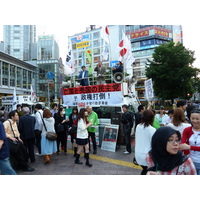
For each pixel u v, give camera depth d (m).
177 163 1.93
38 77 43.97
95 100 8.00
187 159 2.01
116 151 6.65
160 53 27.73
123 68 8.73
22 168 4.83
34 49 51.62
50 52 49.16
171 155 1.96
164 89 27.77
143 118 3.10
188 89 26.81
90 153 6.46
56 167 5.06
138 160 3.09
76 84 10.02
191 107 3.61
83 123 5.16
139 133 3.13
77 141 5.17
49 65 44.16
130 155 6.10
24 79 39.12
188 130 2.90
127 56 9.20
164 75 25.75
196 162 2.72
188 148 2.67
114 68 8.52
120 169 4.82
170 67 26.14
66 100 9.02
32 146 5.63
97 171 4.69
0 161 3.34
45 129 5.33
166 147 1.90
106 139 6.93
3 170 3.42
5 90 32.34
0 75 31.27
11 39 46.09
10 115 4.67
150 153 2.44
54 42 49.84
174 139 1.88
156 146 1.97
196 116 2.74
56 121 6.23
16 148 4.52
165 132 1.89
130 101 8.50
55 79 43.69
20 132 5.42
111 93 7.57
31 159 5.60
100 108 7.93
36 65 44.12
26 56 47.47
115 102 7.47
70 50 10.31
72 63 10.24
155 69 27.41
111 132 6.86
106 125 7.02
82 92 8.42
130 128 6.30
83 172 4.63
